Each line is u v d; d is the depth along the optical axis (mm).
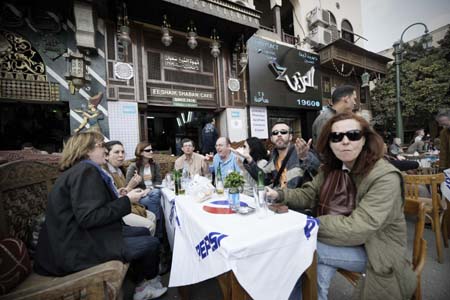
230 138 6578
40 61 4332
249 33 6184
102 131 4758
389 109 10258
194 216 1486
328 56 8445
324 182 1463
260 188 1626
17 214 1610
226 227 1259
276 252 1126
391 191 1136
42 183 1960
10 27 3975
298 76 7949
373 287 1160
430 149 7199
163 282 2166
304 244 1220
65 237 1323
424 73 9383
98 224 1370
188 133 7152
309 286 1259
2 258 1199
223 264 1044
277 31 8141
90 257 1364
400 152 6363
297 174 2031
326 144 1476
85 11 4270
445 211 2557
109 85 4902
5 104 4703
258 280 1062
